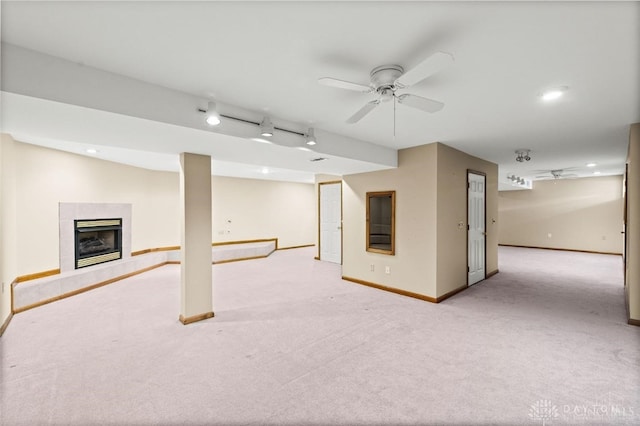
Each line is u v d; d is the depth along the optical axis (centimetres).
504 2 137
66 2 136
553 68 201
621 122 321
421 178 427
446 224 433
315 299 425
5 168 340
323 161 405
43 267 423
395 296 441
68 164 458
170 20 151
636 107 275
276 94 246
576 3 137
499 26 156
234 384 221
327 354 265
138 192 617
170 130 251
